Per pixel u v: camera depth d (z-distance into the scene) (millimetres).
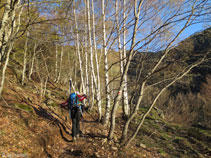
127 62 4711
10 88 6109
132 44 4555
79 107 4984
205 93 14961
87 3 7652
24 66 8133
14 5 3652
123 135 4977
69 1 3873
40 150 3506
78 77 16844
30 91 7523
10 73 8156
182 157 5469
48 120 5098
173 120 11477
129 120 4957
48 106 6543
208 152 6207
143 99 13844
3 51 3779
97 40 7488
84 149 4105
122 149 4469
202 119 12125
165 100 13602
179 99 14578
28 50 9578
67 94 11336
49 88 10492
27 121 4328
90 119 7707
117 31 5395
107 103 7078
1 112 4078
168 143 6656
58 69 15773
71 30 4848
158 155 5137
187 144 6723
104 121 6973
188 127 9477
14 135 3441
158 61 4812
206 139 7707
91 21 7945
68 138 4879
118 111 11445
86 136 5219
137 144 5629
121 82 4930
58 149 4047
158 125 9062
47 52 9797
